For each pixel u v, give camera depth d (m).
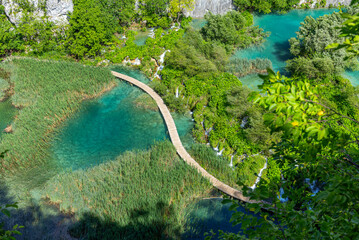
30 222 25.38
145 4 55.56
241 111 34.50
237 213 7.21
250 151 31.78
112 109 38.62
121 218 25.11
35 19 48.16
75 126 35.97
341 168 8.12
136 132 35.41
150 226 24.39
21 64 43.78
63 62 44.09
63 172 29.73
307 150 6.91
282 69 44.62
